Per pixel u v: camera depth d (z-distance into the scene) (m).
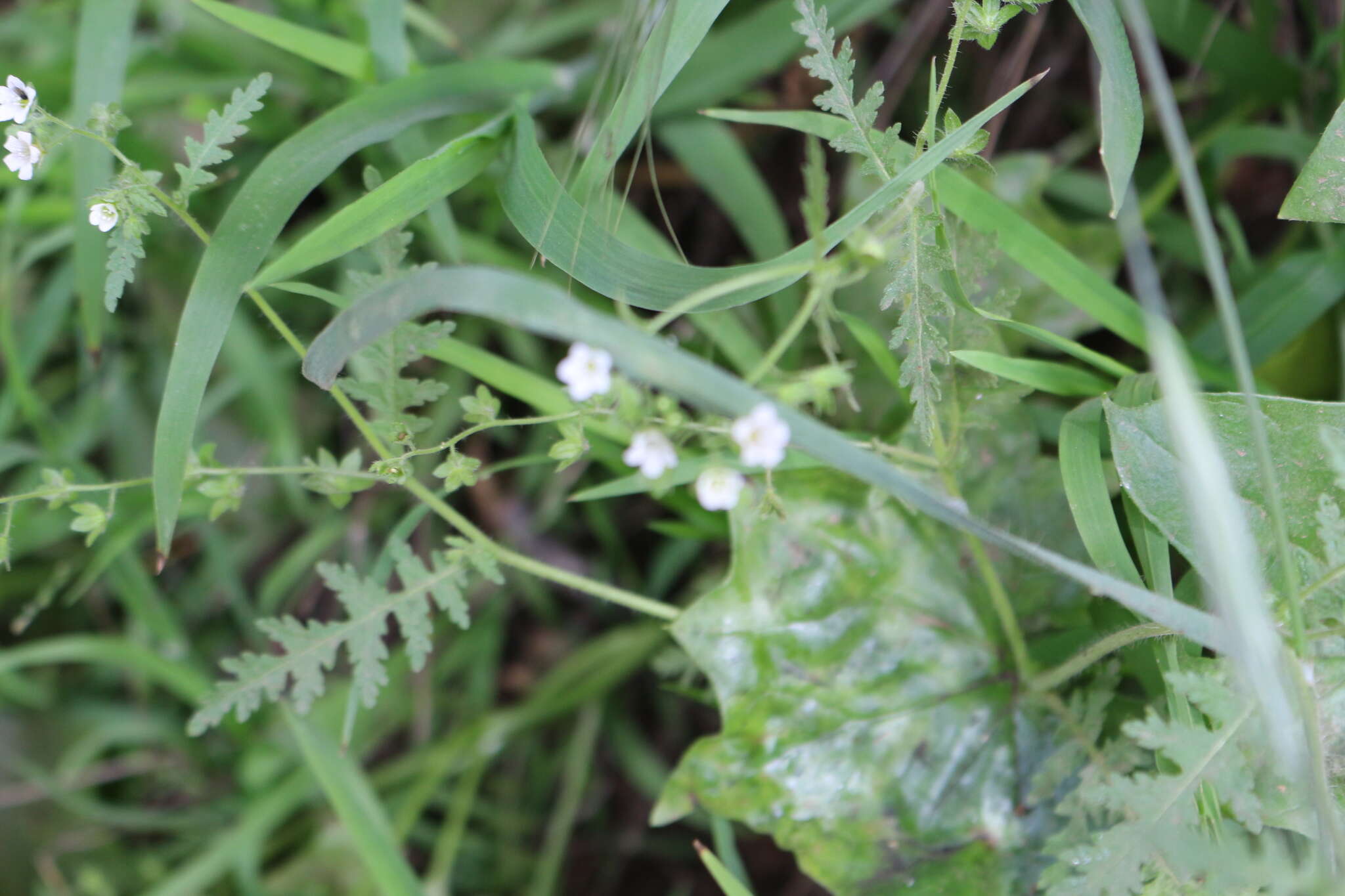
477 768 0.65
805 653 0.57
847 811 0.57
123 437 0.67
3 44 0.67
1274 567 0.54
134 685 0.67
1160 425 0.55
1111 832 0.53
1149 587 0.55
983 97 0.66
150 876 0.65
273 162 0.57
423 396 0.55
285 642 0.56
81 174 0.60
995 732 0.57
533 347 0.65
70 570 0.66
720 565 0.65
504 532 0.67
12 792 0.66
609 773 0.67
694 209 0.67
